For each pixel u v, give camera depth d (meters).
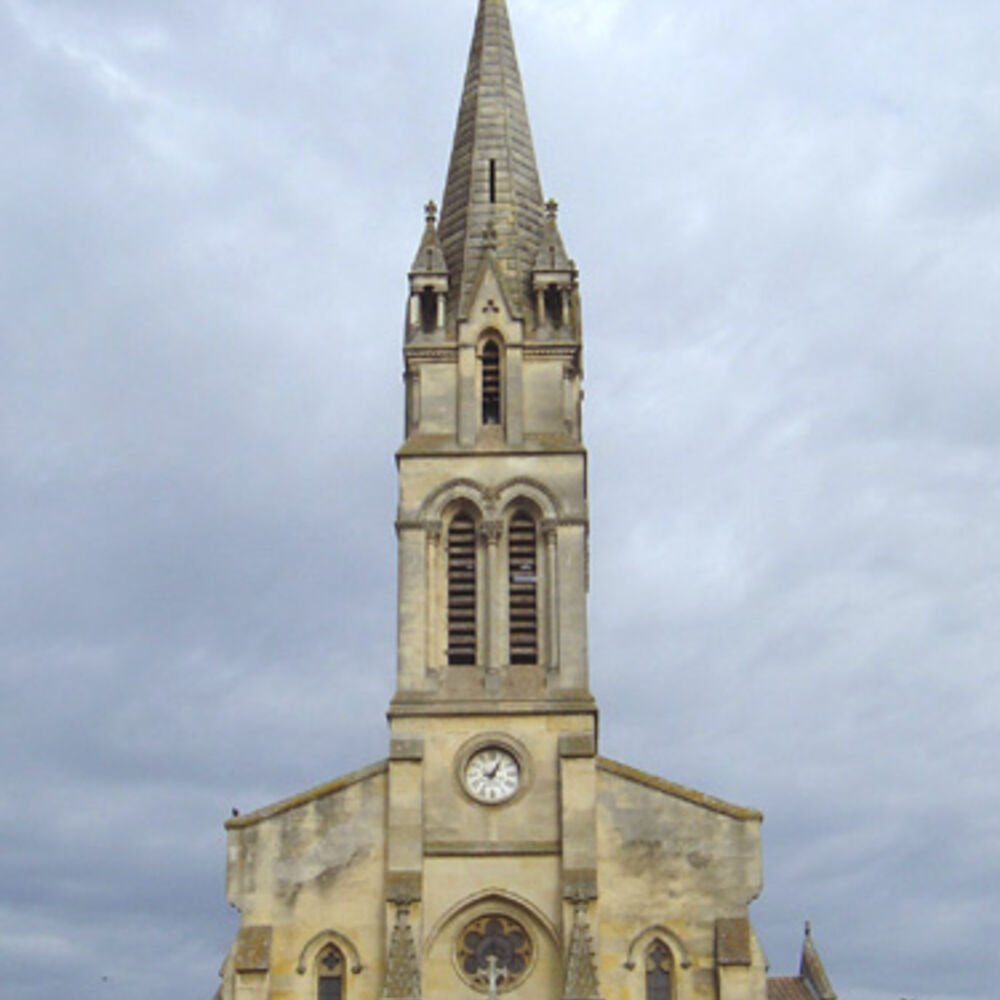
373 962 71.12
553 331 80.94
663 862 72.19
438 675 75.31
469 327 80.75
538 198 86.69
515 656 76.25
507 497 77.94
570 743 73.69
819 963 82.75
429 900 71.88
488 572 76.94
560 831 72.50
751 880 71.81
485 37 91.19
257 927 71.50
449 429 79.44
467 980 71.00
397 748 73.62
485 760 73.94
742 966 69.94
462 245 84.12
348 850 72.62
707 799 72.88
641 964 70.94
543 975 71.06
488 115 88.06
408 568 76.81
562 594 76.38
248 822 72.88
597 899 71.12
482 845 72.56
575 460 78.38
